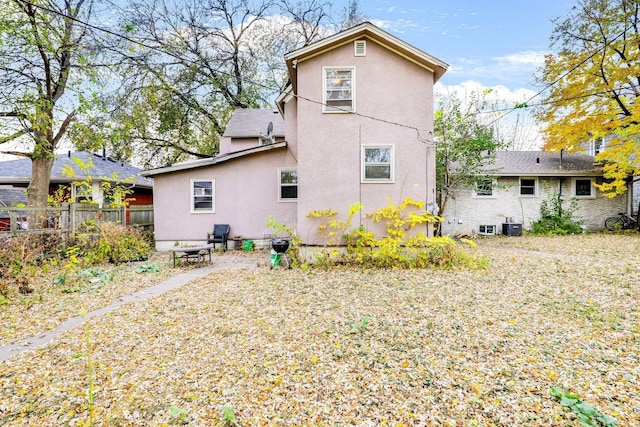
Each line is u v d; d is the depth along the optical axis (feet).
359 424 8.83
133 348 13.60
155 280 25.30
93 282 24.31
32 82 34.88
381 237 30.73
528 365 11.64
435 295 20.26
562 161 55.26
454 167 47.70
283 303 19.29
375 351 12.92
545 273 25.36
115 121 53.93
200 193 40.88
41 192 37.91
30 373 11.73
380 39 30.17
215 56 68.59
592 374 10.96
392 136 30.83
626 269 25.23
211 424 8.94
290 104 39.32
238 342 14.01
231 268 29.89
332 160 30.94
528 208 52.37
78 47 36.88
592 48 43.98
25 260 23.77
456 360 12.10
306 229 31.07
